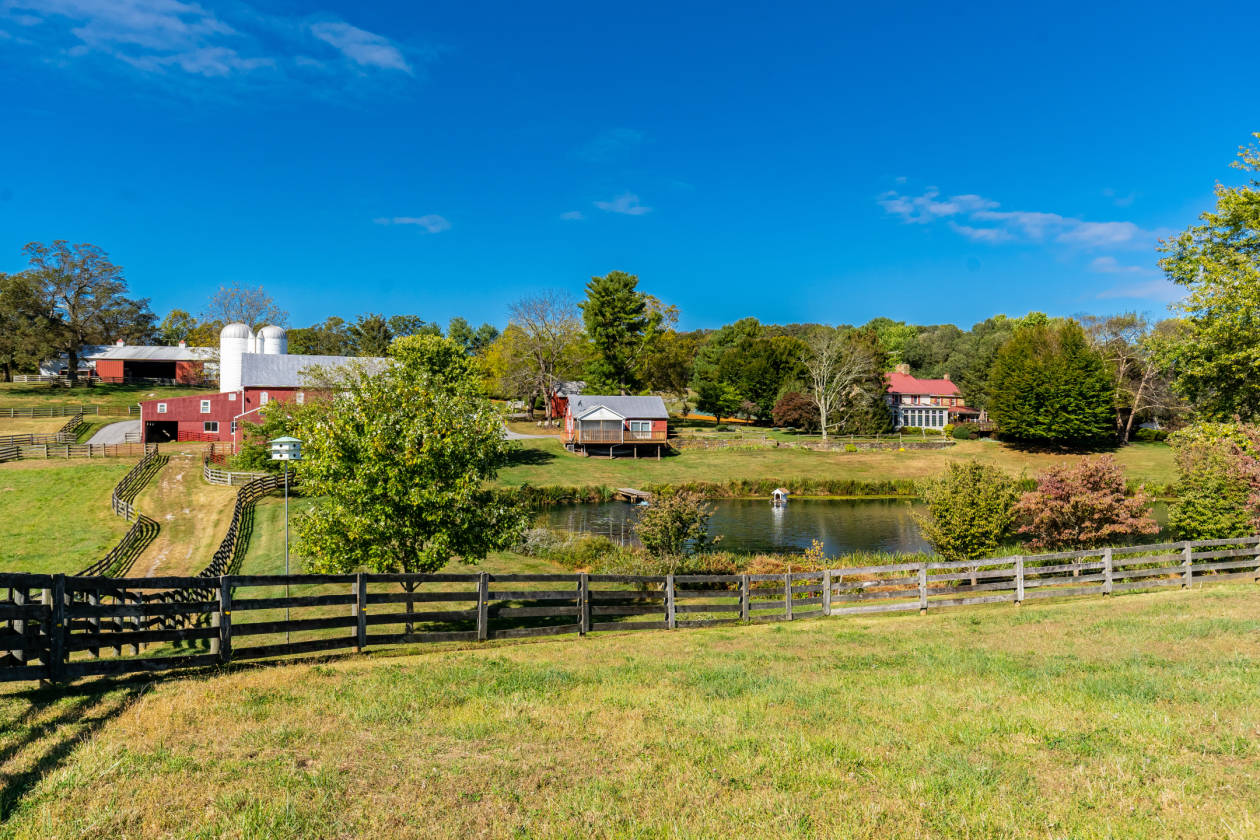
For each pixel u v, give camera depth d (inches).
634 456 2780.5
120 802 229.1
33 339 3331.7
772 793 245.9
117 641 366.6
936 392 3929.6
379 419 764.6
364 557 745.6
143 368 3937.0
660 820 225.9
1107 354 3078.2
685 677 416.5
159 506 1567.4
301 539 787.4
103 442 2443.4
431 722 319.6
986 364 3875.5
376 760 272.2
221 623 408.2
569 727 315.3
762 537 1624.0
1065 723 316.2
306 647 439.2
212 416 2519.7
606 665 450.9
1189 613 602.9
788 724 322.7
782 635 578.9
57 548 1254.3
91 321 3627.0
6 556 1205.1
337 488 746.2
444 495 751.7
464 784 251.9
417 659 451.5
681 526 1115.9
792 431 3548.2
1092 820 226.4
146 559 1146.0
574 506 2053.4
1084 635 530.6
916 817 228.7
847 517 1888.5
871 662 461.7
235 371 2893.7
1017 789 249.6
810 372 3479.3
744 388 3907.5
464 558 789.9
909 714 335.9
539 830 219.9
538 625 747.4
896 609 697.0
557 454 2741.1
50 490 1665.8
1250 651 455.5
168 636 387.5
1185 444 1101.7
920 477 2437.3
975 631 570.3
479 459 824.3
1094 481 1085.1
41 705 319.9
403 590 912.9
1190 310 1143.6
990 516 1065.5
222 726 301.9
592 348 3371.1
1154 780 255.3
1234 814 228.5
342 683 376.8
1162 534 1320.1
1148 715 324.8
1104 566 761.6
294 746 283.6
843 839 214.1
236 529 1280.8
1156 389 3009.4
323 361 2659.9
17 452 2041.1
